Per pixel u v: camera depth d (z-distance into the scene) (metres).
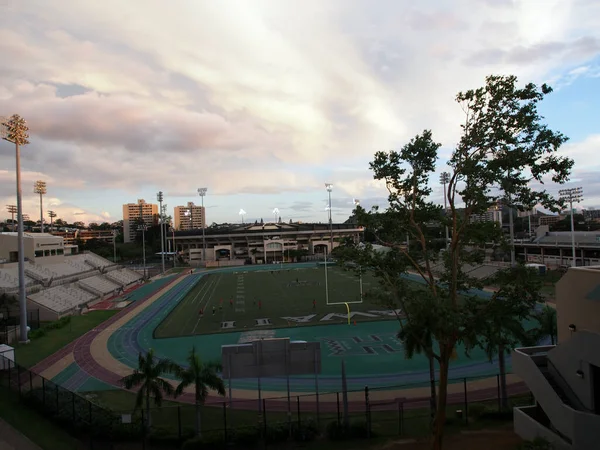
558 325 23.58
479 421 25.52
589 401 19.08
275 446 22.88
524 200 18.30
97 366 40.16
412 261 21.95
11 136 46.09
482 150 18.52
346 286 88.44
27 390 27.88
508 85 17.45
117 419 24.31
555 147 17.80
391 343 45.16
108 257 171.38
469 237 20.00
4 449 20.62
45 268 79.44
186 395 32.50
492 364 37.50
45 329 52.62
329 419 26.78
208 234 173.12
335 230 179.25
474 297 20.14
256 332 51.88
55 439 22.52
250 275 116.62
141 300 79.69
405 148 20.72
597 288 20.52
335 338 47.91
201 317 62.16
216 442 22.59
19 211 47.41
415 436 23.61
